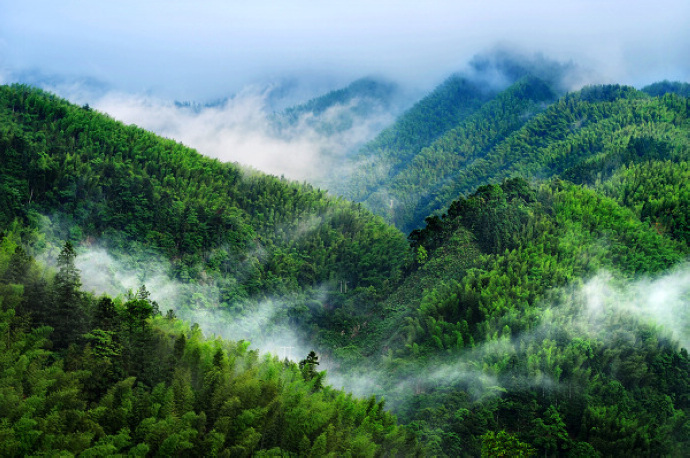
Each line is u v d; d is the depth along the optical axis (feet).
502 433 226.17
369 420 255.09
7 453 172.14
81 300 240.53
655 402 288.10
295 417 220.84
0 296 225.35
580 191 483.92
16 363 199.21
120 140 561.02
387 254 543.80
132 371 217.77
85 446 181.98
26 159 463.83
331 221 599.98
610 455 265.95
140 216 478.18
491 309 346.54
